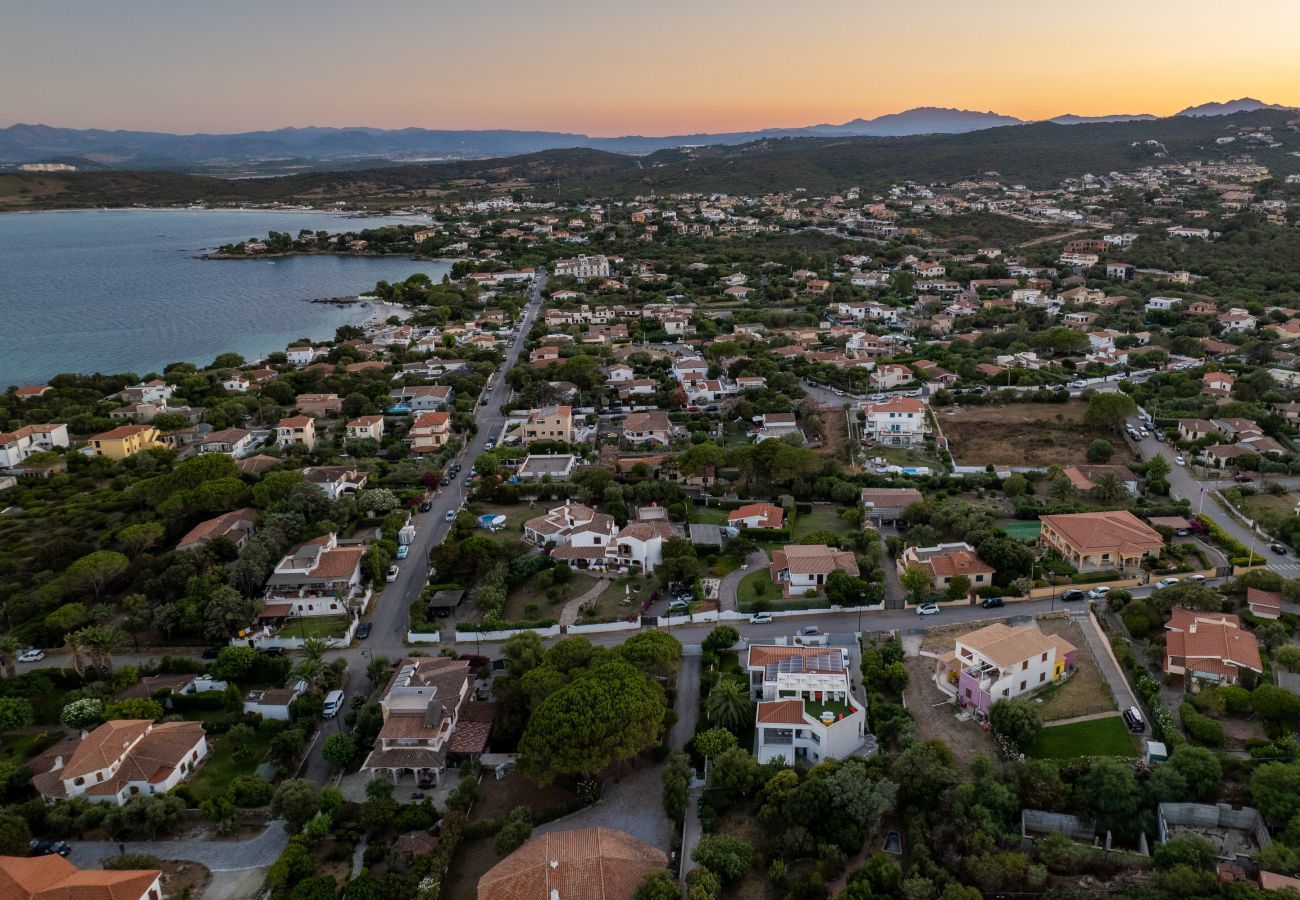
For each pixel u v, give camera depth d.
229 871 88.94
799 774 96.50
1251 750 92.81
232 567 141.62
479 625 130.00
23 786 98.69
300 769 103.75
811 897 80.56
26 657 126.25
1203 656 106.44
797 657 110.31
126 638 131.25
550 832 88.44
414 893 82.12
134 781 98.56
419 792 99.00
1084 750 97.25
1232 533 150.12
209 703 114.88
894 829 89.12
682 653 122.69
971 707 106.19
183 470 171.88
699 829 91.06
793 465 172.75
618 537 148.75
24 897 78.69
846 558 139.75
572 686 100.81
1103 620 122.62
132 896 80.31
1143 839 84.38
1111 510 158.62
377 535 161.12
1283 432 194.62
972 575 135.50
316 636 128.00
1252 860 78.75
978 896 76.19
